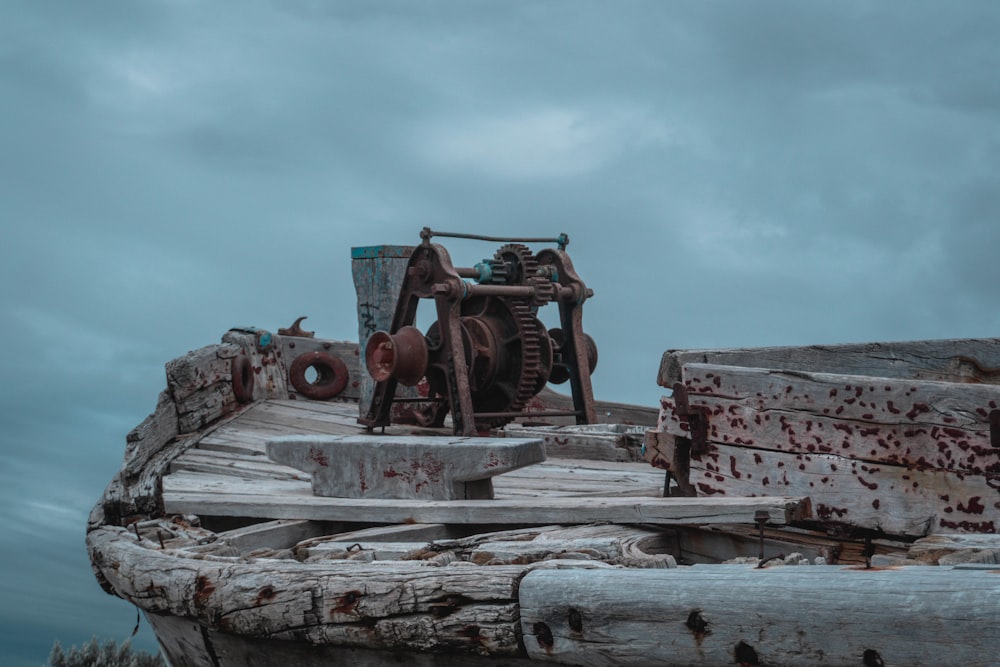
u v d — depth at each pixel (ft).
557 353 33.12
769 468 17.28
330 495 22.82
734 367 17.72
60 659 36.50
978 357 24.61
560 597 11.26
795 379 17.12
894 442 16.19
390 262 35.83
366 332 35.96
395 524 20.57
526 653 11.64
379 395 30.91
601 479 24.00
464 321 30.89
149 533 20.39
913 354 24.88
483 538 17.53
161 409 33.06
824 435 16.79
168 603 15.84
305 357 41.11
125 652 37.32
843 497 16.55
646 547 16.89
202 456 31.35
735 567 11.51
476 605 11.92
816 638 9.64
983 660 8.82
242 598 14.23
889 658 9.27
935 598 9.11
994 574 9.46
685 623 10.40
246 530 20.98
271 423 36.01
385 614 12.67
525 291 30.71
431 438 22.21
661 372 20.76
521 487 22.89
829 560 16.48
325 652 13.78
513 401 30.60
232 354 37.27
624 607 10.78
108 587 20.22
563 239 34.30
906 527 16.01
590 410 32.91
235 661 15.39
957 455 15.70
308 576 13.66
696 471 18.06
